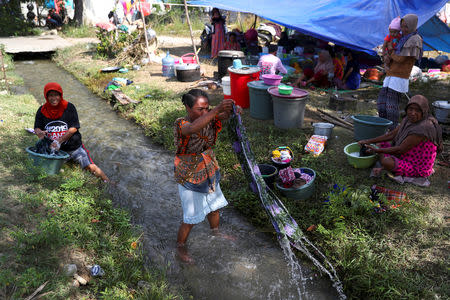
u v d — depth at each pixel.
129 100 8.50
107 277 3.38
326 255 3.72
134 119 7.81
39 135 4.90
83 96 9.62
